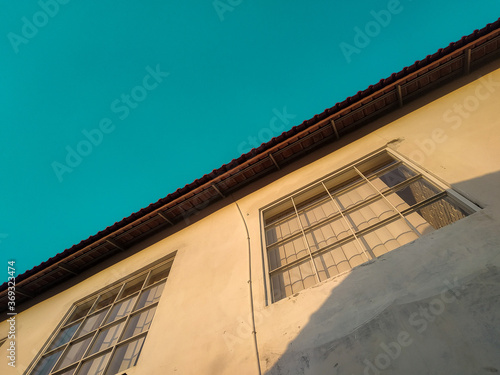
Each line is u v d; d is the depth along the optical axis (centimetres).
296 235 387
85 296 513
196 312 330
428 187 321
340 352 203
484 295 186
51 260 578
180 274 421
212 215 532
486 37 420
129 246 607
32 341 457
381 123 479
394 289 224
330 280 269
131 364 330
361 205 371
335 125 498
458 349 169
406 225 303
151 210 568
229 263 382
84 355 381
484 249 213
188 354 279
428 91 480
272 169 547
